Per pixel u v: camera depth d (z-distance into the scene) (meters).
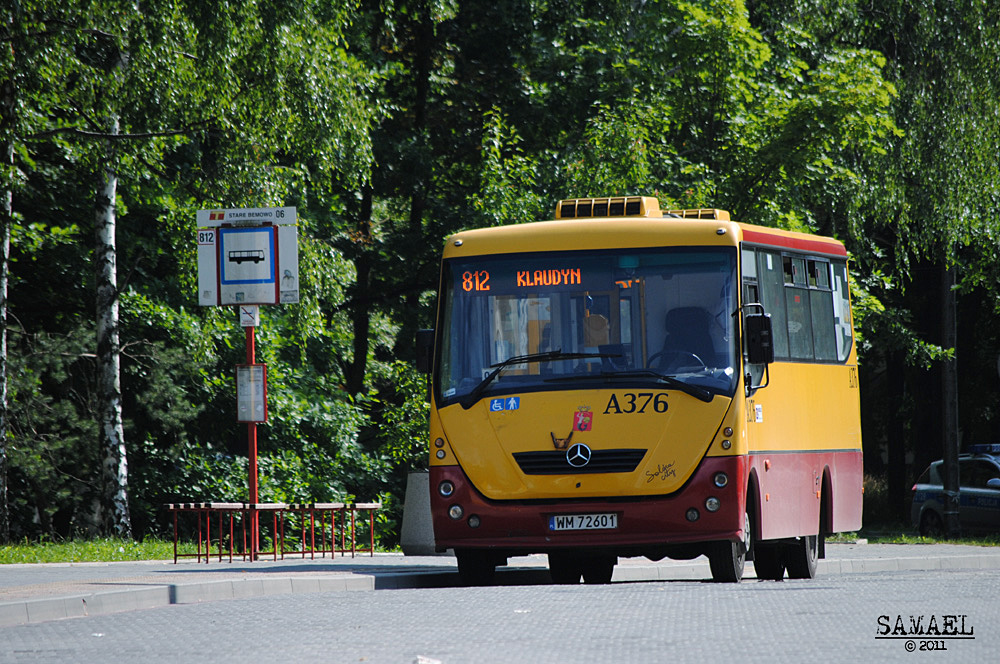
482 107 124.56
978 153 116.94
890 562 69.50
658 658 28.11
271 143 90.12
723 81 101.06
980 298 145.25
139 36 81.06
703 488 49.00
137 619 38.47
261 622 36.59
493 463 50.00
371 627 34.72
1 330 82.31
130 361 97.56
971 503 116.25
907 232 120.44
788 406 56.06
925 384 146.25
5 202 82.75
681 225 51.75
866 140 98.56
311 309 100.00
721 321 50.47
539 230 52.12
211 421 105.88
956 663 27.34
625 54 107.69
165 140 89.00
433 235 123.50
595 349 50.38
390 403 116.38
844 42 116.56
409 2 116.19
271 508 65.00
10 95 79.00
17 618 38.34
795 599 41.28
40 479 87.50
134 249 99.75
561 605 39.78
